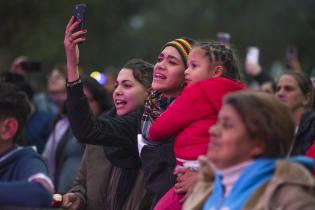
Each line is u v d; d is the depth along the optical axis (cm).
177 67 914
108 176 1016
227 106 649
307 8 5538
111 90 1888
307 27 5338
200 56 879
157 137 862
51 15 3862
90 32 5847
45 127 1570
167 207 854
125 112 993
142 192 968
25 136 1304
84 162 1048
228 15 6631
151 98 934
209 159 665
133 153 965
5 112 785
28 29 3747
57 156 1423
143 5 7412
